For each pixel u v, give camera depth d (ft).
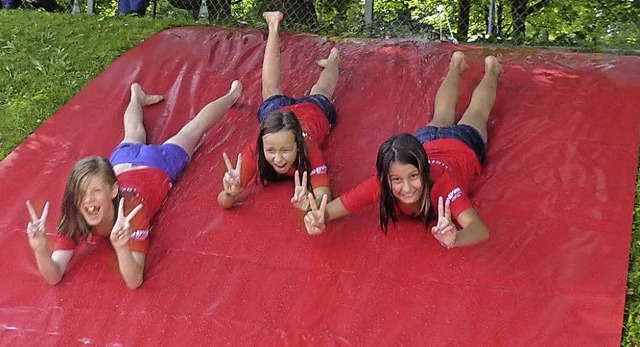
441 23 25.25
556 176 13.26
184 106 16.42
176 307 11.39
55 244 12.39
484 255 11.74
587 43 19.67
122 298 11.57
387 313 11.02
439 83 16.43
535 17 23.98
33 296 11.69
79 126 15.83
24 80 17.99
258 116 15.34
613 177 13.12
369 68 17.24
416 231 12.26
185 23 20.84
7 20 21.47
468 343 10.45
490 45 19.51
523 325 10.60
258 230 12.66
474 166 13.15
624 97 15.30
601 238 11.86
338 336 10.76
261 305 11.34
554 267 11.43
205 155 14.73
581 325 10.48
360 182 13.69
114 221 12.12
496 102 15.52
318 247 12.20
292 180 13.51
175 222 13.01
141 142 14.80
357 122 15.38
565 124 14.57
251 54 18.33
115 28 20.52
